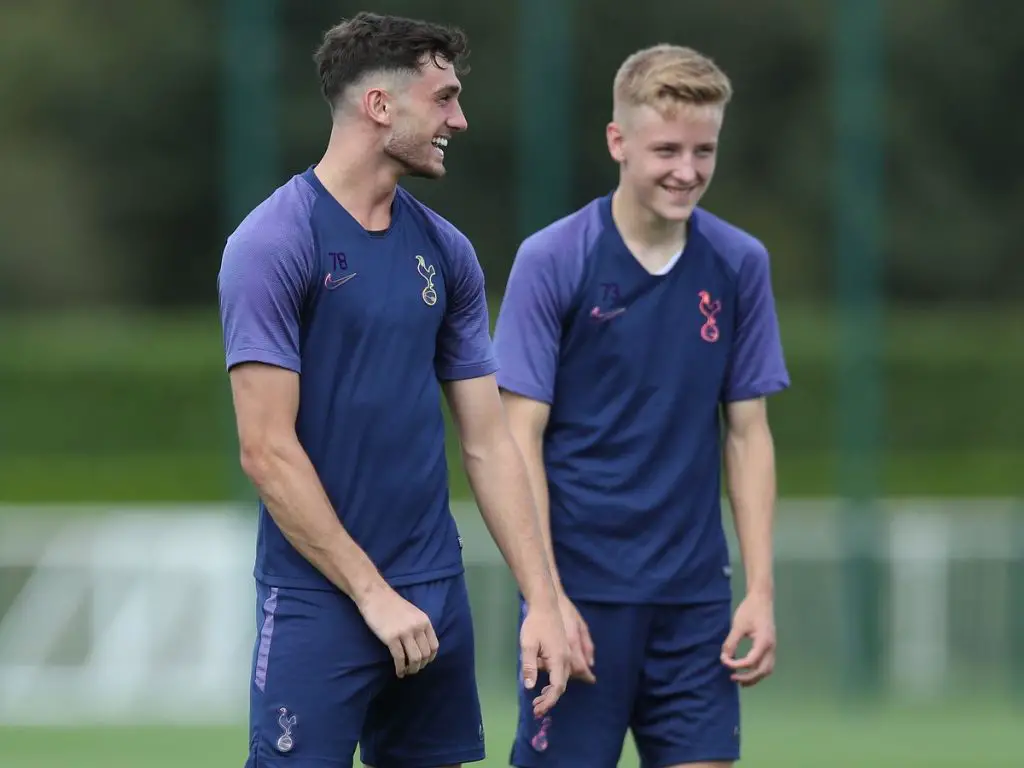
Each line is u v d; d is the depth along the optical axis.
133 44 70.69
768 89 65.31
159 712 33.03
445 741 13.23
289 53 56.62
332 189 12.51
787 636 34.38
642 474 14.89
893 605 34.47
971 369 63.62
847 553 34.50
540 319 14.82
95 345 67.75
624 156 14.73
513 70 56.72
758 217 65.19
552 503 15.04
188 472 66.62
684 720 15.05
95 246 71.81
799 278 64.75
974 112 65.81
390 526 12.63
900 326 64.94
